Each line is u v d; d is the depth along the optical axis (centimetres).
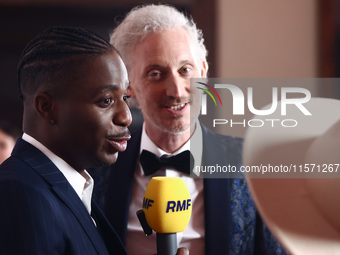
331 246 71
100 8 324
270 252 143
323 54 315
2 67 342
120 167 146
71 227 79
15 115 346
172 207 96
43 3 319
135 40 141
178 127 142
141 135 153
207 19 312
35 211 72
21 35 335
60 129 83
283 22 317
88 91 81
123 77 85
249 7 315
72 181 87
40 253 70
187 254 95
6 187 73
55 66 81
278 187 76
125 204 140
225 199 141
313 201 74
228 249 136
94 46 83
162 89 139
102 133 83
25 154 83
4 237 68
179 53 138
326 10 314
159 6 146
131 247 141
